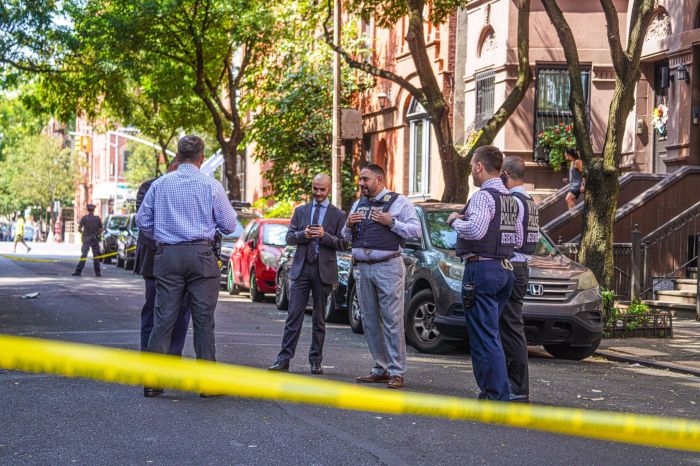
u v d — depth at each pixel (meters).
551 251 13.32
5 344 3.36
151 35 30.39
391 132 32.25
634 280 17.70
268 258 20.89
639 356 12.52
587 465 6.33
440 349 12.46
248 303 20.70
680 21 22.14
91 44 28.28
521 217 8.57
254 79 34.91
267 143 32.44
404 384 9.59
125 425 7.31
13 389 8.80
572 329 12.16
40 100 29.58
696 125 21.77
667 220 20.89
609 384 10.23
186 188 8.53
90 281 26.20
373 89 33.41
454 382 9.86
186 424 7.38
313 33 33.06
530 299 12.09
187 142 8.66
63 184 80.06
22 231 53.09
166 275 8.50
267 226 22.00
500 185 8.35
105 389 8.88
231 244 26.31
